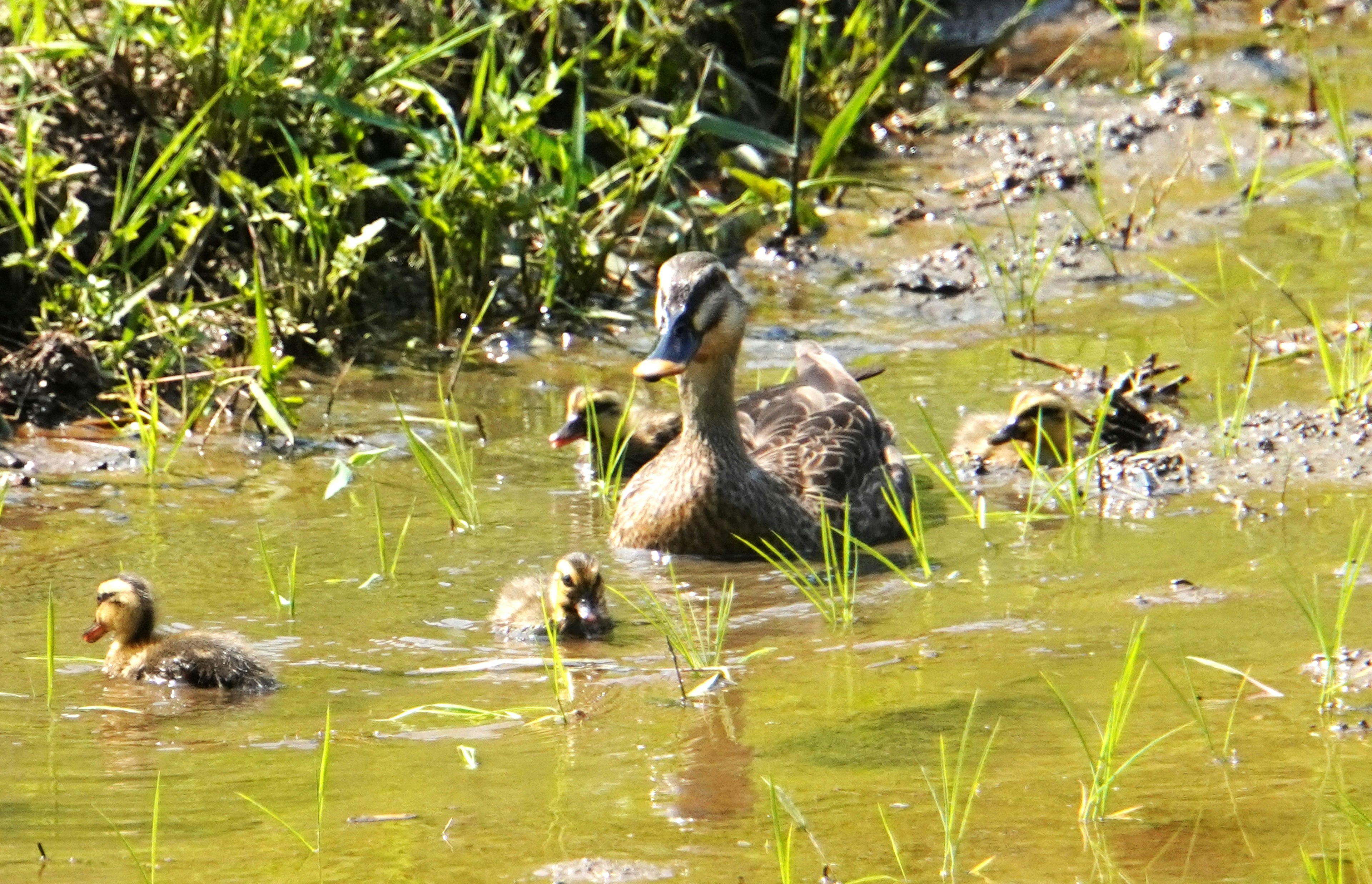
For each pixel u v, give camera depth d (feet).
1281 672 29.09
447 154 53.11
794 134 64.80
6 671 30.63
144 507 39.93
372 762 25.96
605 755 26.09
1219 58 75.77
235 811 24.03
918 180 65.00
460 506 40.78
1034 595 34.32
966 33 79.15
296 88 50.90
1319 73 71.46
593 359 51.67
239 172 51.42
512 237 54.34
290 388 48.32
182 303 48.44
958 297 56.08
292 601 33.55
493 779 25.09
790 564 38.09
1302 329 52.03
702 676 30.04
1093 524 39.42
